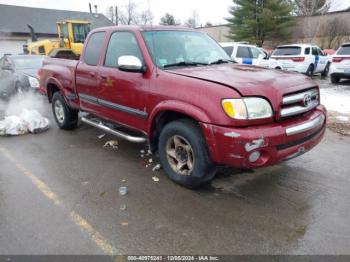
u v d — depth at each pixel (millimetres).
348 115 7281
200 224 2988
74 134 5973
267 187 3715
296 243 2711
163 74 3627
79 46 17531
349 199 3434
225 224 2984
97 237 2805
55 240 2766
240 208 3256
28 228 2936
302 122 3328
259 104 3033
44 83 6438
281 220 3045
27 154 4895
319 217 3094
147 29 4180
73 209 3262
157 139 4066
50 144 5387
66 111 5957
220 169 4133
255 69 3850
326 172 4137
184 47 4285
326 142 5387
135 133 4688
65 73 5551
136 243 2727
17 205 3342
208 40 4801
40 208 3283
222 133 3006
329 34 30062
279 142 3078
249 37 33625
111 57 4492
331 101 8992
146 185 3789
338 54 12703
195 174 3428
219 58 4477
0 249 2650
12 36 33250
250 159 2990
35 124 6086
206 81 3238
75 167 4363
